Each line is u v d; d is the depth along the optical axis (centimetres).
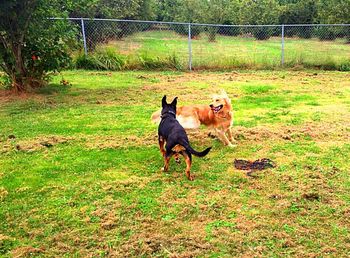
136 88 1051
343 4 1828
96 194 443
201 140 631
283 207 410
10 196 439
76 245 350
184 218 393
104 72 1326
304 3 2409
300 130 672
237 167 519
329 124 712
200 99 918
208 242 351
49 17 961
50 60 988
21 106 846
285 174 491
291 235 361
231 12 2481
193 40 2016
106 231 370
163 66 1413
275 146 598
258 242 350
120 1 1947
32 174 497
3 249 345
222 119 586
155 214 400
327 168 510
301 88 1067
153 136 644
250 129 676
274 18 2427
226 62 1445
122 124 712
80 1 1005
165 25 1983
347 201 423
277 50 1762
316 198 429
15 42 929
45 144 601
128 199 431
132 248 343
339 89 1058
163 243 351
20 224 382
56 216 396
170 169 512
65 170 510
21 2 859
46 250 343
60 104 865
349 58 1478
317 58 1483
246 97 945
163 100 558
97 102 884
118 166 523
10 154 565
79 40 1489
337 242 350
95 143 610
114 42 1683
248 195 439
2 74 1166
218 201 425
